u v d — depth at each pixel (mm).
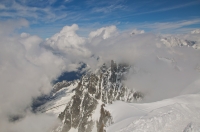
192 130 44750
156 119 56250
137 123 57594
